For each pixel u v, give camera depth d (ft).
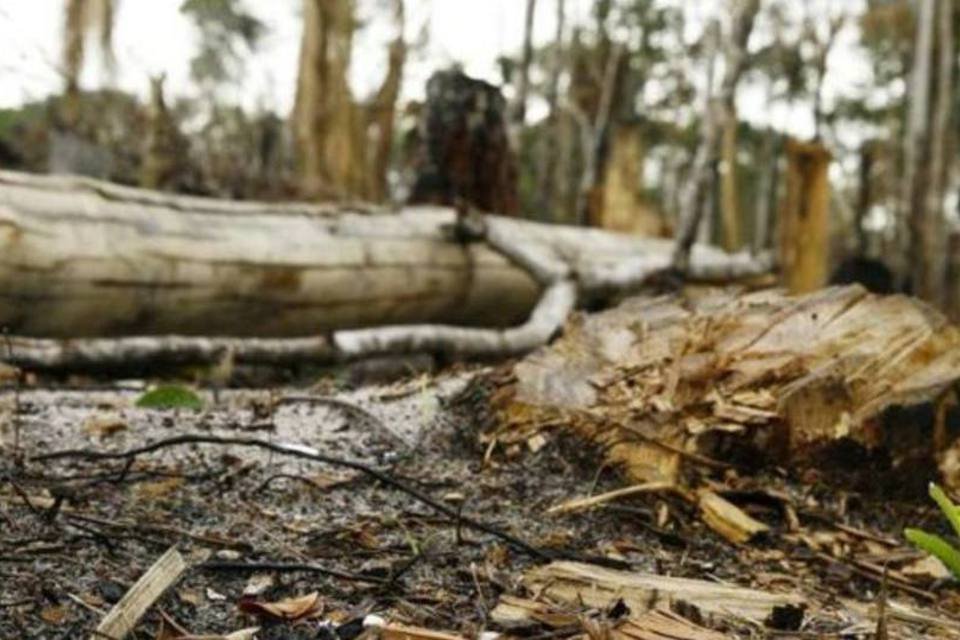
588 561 5.74
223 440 6.40
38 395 9.23
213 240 12.92
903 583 6.23
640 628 4.44
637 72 47.93
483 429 7.72
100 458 6.41
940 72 31.27
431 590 5.11
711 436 7.20
